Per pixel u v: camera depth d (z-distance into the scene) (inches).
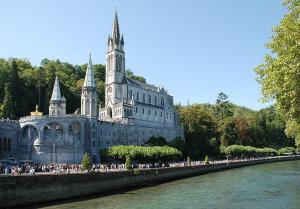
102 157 4675.2
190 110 7485.2
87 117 4682.6
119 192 2925.7
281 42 1688.0
